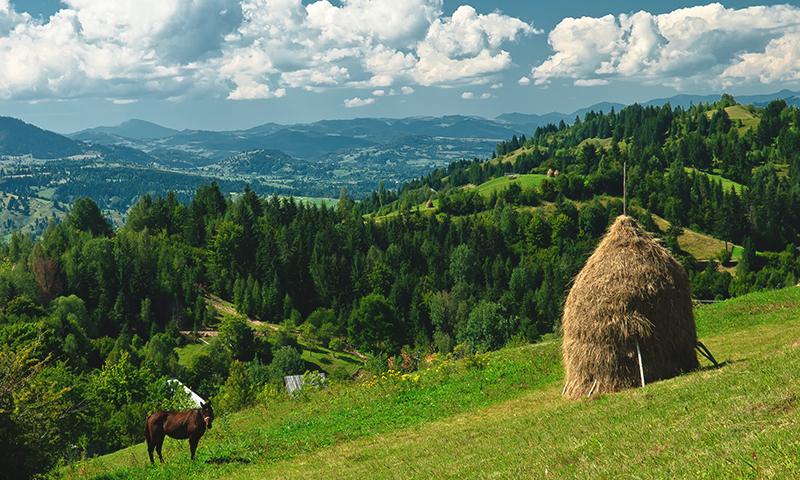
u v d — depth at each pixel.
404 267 156.88
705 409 10.80
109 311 115.06
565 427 13.08
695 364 17.14
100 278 120.50
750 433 8.48
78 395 42.84
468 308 124.44
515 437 13.73
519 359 25.70
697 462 7.80
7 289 107.00
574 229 193.88
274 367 88.12
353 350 114.19
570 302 17.73
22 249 141.12
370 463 14.77
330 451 17.41
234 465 17.19
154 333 110.00
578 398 17.19
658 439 9.59
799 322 24.16
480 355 27.27
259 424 23.66
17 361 16.78
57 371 42.19
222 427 22.70
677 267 17.03
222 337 102.12
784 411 9.15
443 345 108.44
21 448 16.28
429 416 19.73
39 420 16.95
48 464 17.86
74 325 93.50
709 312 29.72
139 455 21.77
